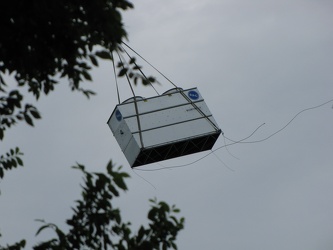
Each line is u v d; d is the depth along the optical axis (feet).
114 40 51.57
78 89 53.52
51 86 53.47
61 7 50.49
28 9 50.24
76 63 52.60
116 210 45.83
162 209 46.21
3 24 50.62
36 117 52.65
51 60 52.49
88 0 50.98
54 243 45.34
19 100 52.08
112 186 45.37
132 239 45.73
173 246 45.96
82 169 45.34
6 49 51.52
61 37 51.49
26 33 51.13
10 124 52.44
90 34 51.67
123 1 52.24
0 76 52.16
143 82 53.98
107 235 45.68
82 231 45.57
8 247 46.57
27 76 53.42
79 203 45.75
